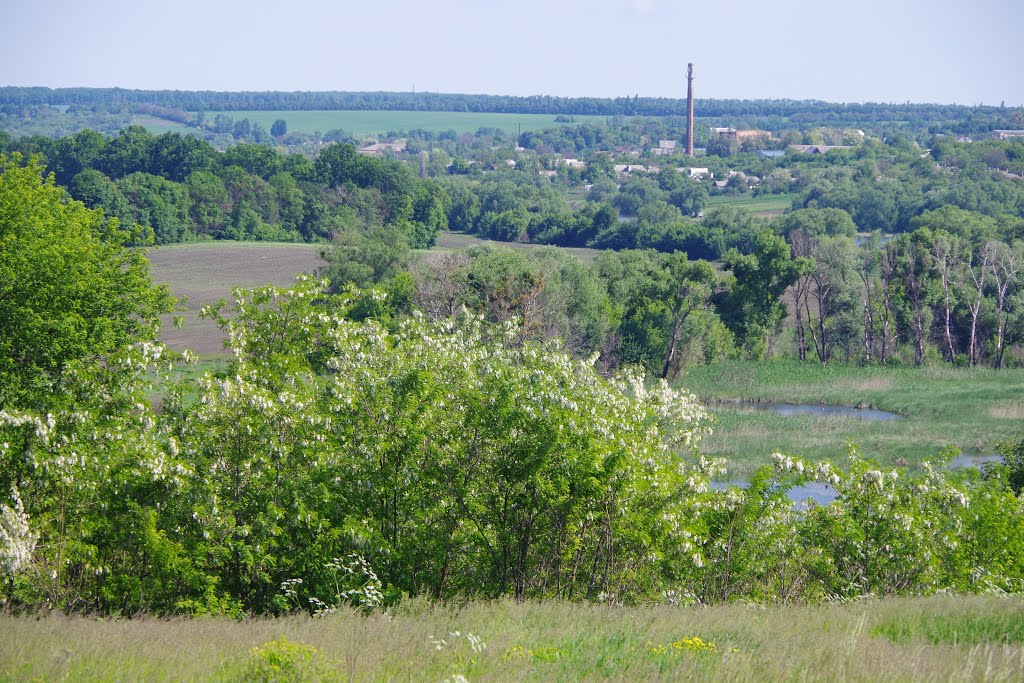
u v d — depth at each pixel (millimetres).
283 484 23688
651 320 90875
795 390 84500
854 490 27594
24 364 32625
